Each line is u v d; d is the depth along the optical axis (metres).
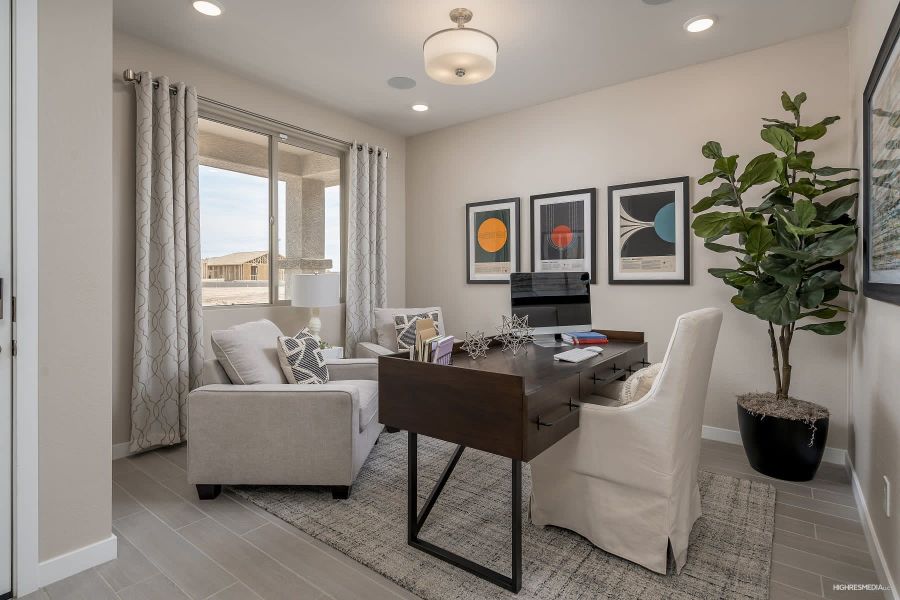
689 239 3.32
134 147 2.94
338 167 4.37
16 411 1.60
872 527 1.93
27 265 1.61
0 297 1.57
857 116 2.53
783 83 2.99
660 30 2.83
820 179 2.85
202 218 3.39
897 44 1.56
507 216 4.21
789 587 1.68
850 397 2.71
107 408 1.83
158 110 2.93
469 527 2.07
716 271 2.84
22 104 1.59
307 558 1.86
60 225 1.69
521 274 2.55
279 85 3.63
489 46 2.41
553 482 2.00
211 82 3.32
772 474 2.60
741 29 2.82
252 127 3.62
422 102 3.98
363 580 1.72
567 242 3.88
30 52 1.60
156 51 3.03
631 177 3.57
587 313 2.70
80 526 1.75
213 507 2.27
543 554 1.86
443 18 2.71
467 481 2.55
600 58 3.18
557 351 2.38
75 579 1.71
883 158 1.76
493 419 1.61
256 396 2.31
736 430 3.17
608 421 1.81
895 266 1.59
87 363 1.77
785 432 2.51
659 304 3.46
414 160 4.88
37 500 1.65
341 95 3.83
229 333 2.56
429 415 1.79
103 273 1.81
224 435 2.31
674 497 1.72
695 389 1.77
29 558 1.63
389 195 4.78
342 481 2.31
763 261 2.56
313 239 4.16
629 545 1.78
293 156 4.02
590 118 3.75
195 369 3.15
